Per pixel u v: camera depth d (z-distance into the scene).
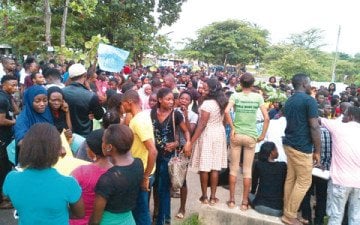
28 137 2.12
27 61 7.11
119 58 8.59
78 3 11.95
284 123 5.71
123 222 2.61
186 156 4.33
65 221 2.19
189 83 10.41
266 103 7.68
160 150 4.24
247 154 4.68
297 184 4.28
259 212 4.68
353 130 4.42
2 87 4.93
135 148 3.51
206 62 41.09
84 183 2.58
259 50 39.03
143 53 19.78
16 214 2.38
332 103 8.55
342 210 4.43
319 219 4.92
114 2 17.61
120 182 2.49
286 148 4.31
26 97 3.90
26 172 2.13
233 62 40.03
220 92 4.73
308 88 4.29
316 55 29.88
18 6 13.35
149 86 6.41
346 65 31.78
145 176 3.44
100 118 4.50
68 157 3.04
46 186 2.10
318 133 4.05
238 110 4.61
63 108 4.07
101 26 18.41
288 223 4.41
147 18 19.88
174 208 5.22
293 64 21.06
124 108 3.62
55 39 14.34
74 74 4.41
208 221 4.78
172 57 39.91
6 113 4.54
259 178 4.79
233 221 4.64
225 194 5.55
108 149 2.59
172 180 4.16
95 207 2.48
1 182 4.63
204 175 4.77
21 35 13.37
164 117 4.25
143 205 3.48
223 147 4.79
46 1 11.06
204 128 4.71
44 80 5.50
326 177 4.65
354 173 4.30
